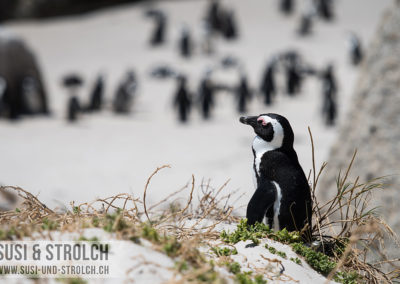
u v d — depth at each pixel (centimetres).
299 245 1314
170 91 8869
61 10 13700
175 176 4469
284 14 12862
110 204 1240
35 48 11531
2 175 4534
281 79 9656
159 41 11406
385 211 2073
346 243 1374
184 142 5903
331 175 2756
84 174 4572
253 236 1321
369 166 2616
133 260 971
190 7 14062
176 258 1031
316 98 8319
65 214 1186
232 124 7006
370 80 2820
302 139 5856
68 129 6719
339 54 10256
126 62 10462
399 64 2722
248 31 11925
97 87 7825
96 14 14012
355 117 2820
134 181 4366
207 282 960
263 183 1417
